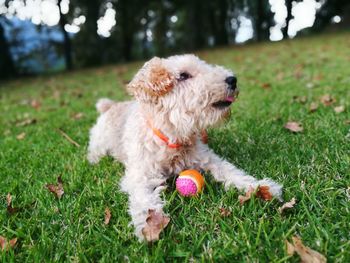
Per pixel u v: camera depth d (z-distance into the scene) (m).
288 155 0.73
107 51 6.26
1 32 4.59
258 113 1.10
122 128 0.82
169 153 0.66
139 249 0.48
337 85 1.38
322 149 0.74
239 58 3.21
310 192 0.57
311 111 1.04
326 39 4.04
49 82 3.33
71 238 0.52
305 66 2.07
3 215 0.60
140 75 0.65
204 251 0.46
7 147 1.04
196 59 0.69
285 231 0.48
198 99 0.63
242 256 0.44
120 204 0.61
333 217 0.50
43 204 0.63
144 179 0.64
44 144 1.03
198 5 5.93
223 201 0.57
